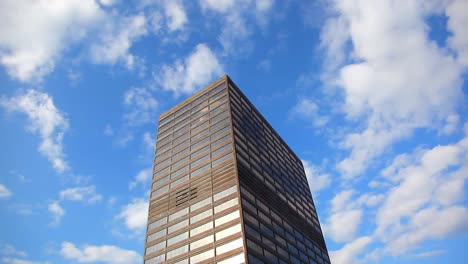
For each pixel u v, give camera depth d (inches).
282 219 3078.2
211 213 2571.4
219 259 2274.9
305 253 3169.3
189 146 3277.6
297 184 4052.7
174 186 3041.3
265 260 2365.9
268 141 3818.9
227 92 3464.6
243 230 2308.1
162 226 2819.9
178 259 2491.4
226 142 2984.7
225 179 2711.6
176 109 3858.3
